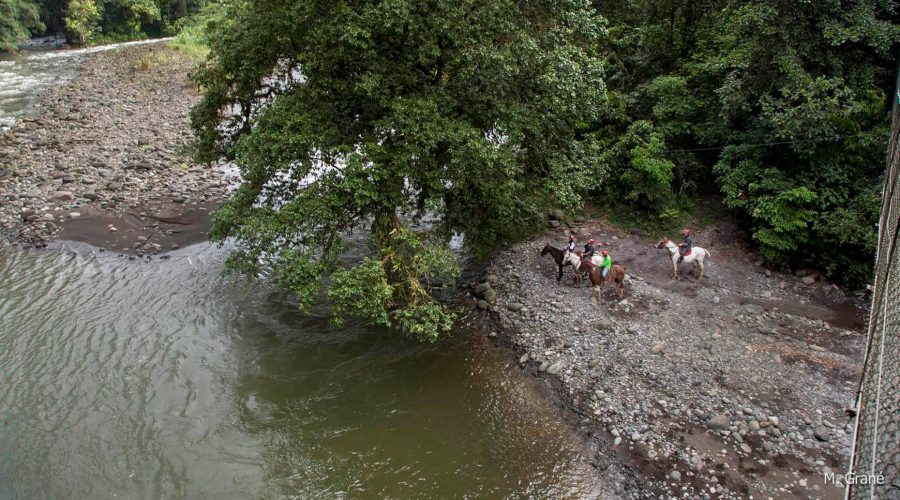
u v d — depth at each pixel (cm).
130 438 1270
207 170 2869
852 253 1814
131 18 6278
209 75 1722
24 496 1122
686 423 1285
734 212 2181
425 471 1212
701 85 2311
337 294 1298
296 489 1163
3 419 1304
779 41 1917
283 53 1580
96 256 2066
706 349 1515
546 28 1591
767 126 1955
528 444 1282
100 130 3222
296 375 1493
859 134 1841
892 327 500
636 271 1922
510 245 2103
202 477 1183
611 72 2584
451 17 1352
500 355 1582
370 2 1351
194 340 1609
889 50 1930
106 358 1520
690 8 2506
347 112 1520
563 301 1752
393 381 1480
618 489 1152
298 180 1552
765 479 1141
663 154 2230
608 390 1396
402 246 1498
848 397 1331
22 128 3109
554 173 1609
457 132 1391
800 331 1603
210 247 2162
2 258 2030
